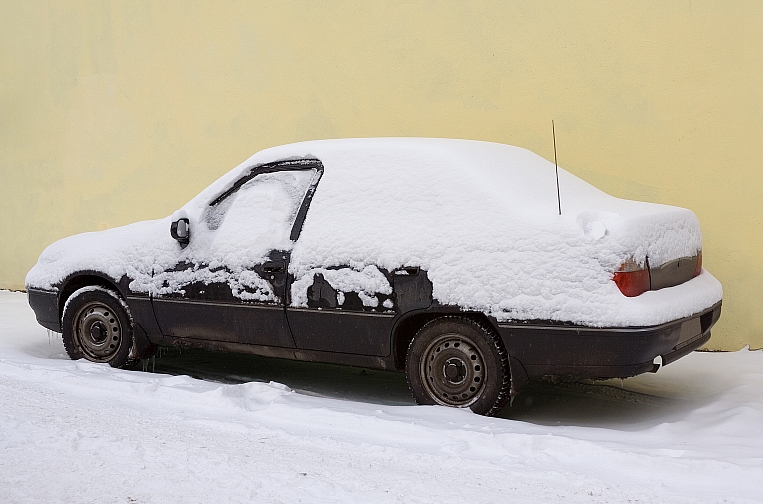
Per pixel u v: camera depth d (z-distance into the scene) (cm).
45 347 765
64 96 1101
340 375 673
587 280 477
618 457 427
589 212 492
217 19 970
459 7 817
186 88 1000
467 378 518
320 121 909
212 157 989
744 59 704
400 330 544
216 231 616
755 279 712
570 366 486
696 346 534
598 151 761
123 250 655
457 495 385
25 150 1145
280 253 579
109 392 575
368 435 481
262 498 381
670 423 491
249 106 956
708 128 720
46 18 1110
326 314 558
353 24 879
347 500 380
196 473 414
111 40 1053
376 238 545
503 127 802
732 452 435
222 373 679
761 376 617
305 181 595
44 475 410
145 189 1043
